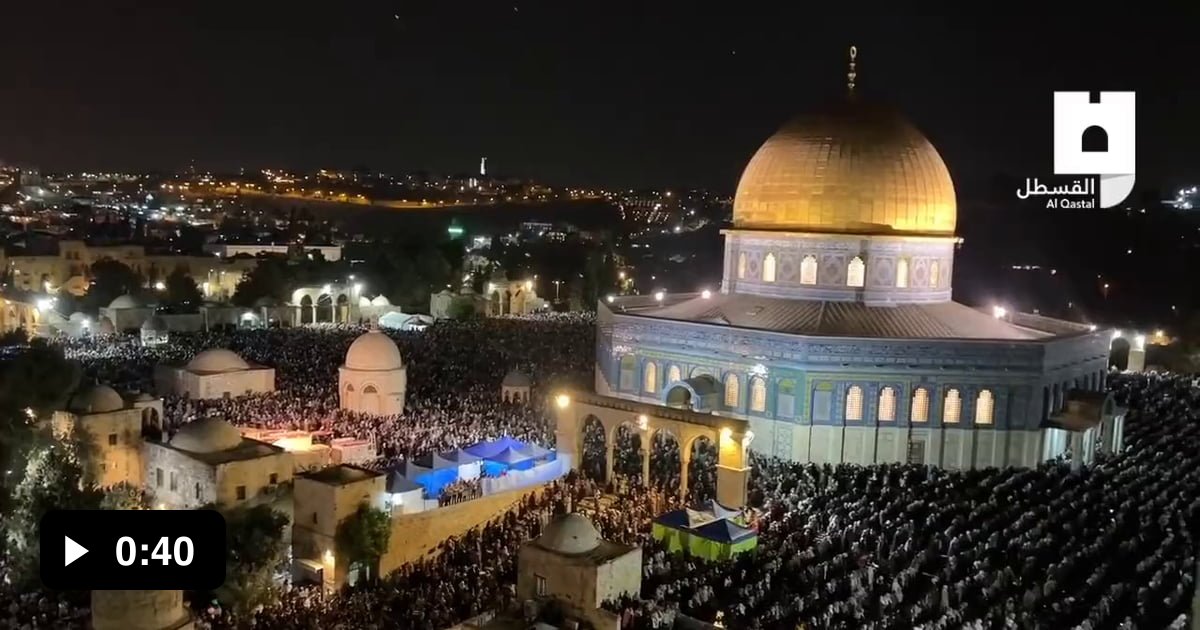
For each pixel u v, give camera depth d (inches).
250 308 5477.4
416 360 4097.0
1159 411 3331.7
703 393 2861.7
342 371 3235.7
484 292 6520.7
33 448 2293.3
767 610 1701.5
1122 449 2876.5
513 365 4055.1
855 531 2065.7
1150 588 1775.3
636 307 3587.6
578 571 1681.8
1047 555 1950.1
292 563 2129.7
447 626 1659.7
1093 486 2450.8
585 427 2711.6
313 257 6860.2
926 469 2677.2
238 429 2657.5
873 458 2778.1
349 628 1658.5
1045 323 3501.5
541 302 6781.5
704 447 2736.2
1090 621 1642.5
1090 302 7027.6
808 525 2113.7
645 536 2086.6
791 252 3189.0
